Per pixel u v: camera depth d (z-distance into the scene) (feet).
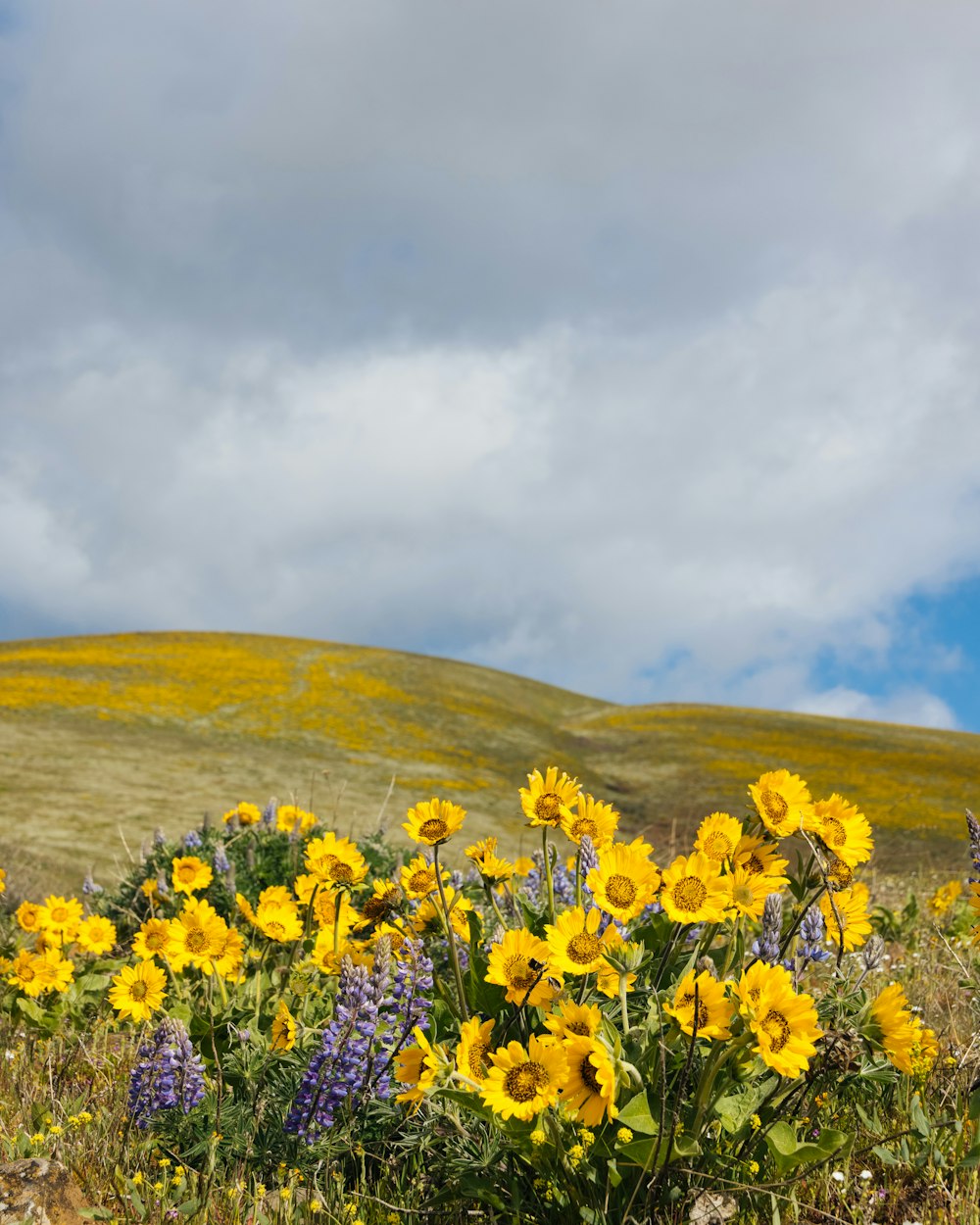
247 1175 8.82
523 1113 7.00
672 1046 7.97
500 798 98.89
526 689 211.00
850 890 9.25
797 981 9.29
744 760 140.05
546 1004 8.39
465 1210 8.09
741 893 7.85
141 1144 9.18
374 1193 8.64
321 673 168.14
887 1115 9.27
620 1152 7.18
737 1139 7.99
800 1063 6.65
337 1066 9.09
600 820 9.59
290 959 15.02
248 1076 10.11
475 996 9.80
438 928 10.41
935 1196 7.68
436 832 9.54
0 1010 14.88
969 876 27.94
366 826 33.22
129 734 108.37
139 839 53.62
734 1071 7.32
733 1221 7.70
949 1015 11.96
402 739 128.16
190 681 148.46
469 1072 7.71
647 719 184.85
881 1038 7.68
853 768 136.46
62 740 96.48
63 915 16.75
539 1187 7.95
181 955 12.16
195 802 71.36
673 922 9.95
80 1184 8.45
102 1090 11.24
